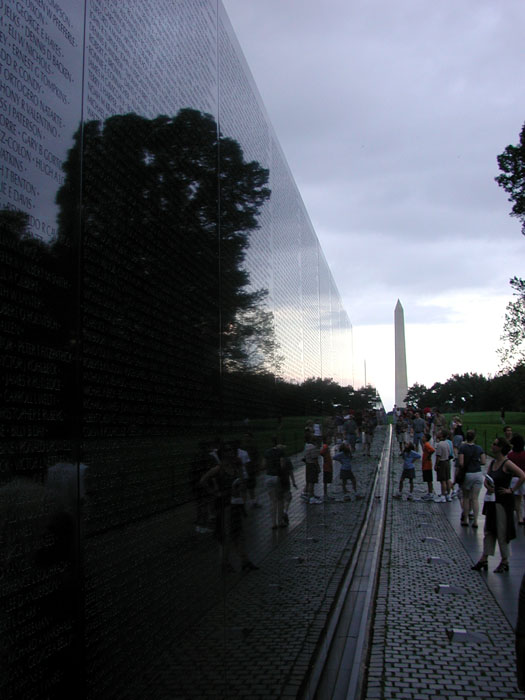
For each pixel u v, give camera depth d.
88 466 1.71
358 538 11.76
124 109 2.08
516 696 5.55
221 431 3.12
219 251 3.29
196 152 2.94
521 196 42.75
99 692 1.67
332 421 9.98
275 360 4.83
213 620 2.67
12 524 1.34
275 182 5.34
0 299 1.33
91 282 1.78
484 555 10.13
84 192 1.76
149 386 2.19
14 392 1.37
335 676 5.69
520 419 72.31
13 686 1.31
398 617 7.82
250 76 4.51
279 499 4.51
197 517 2.61
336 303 12.88
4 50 1.40
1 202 1.36
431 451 18.64
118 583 1.84
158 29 2.47
